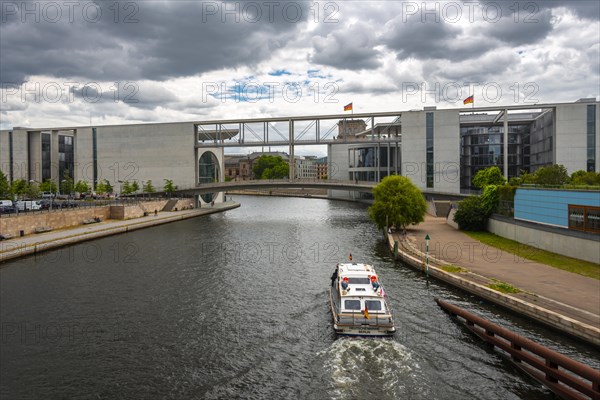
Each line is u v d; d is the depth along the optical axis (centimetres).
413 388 2216
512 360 2456
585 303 3002
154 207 10212
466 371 2386
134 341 2781
